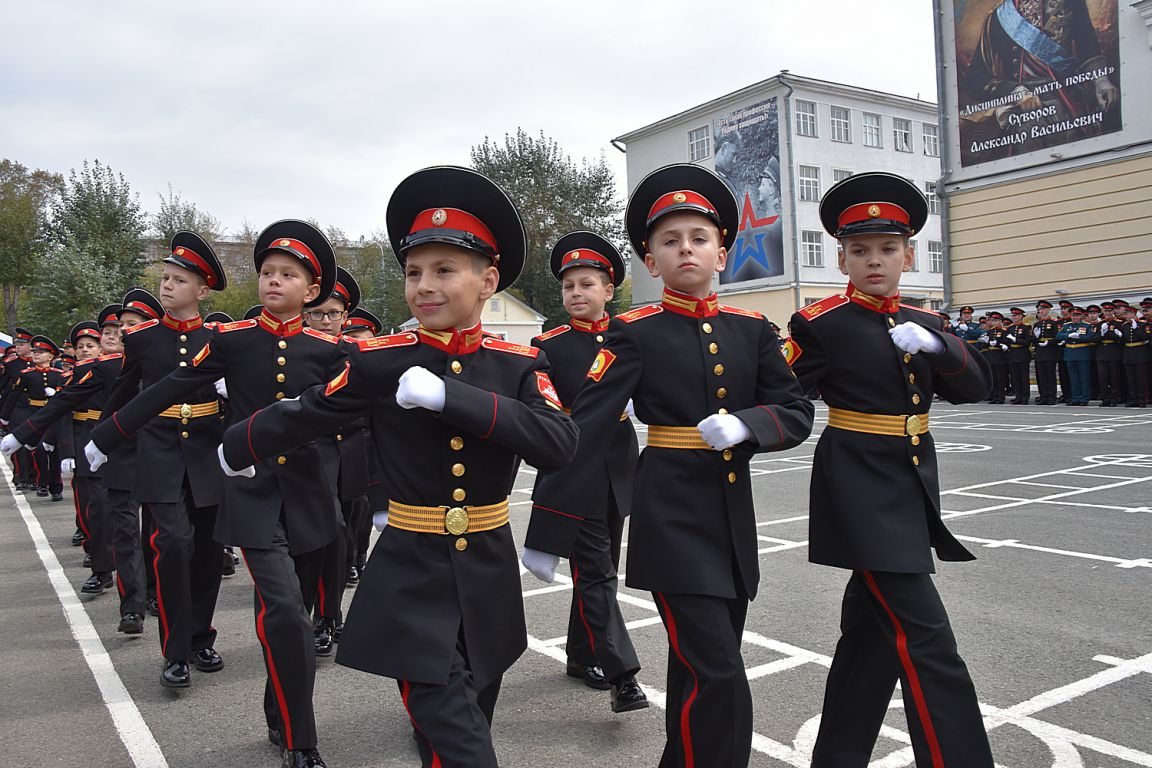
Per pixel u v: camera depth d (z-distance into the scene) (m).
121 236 25.95
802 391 3.02
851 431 3.04
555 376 4.74
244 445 2.59
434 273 2.43
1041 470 9.69
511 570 2.55
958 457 10.91
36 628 5.51
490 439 2.31
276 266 4.09
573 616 4.20
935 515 2.99
